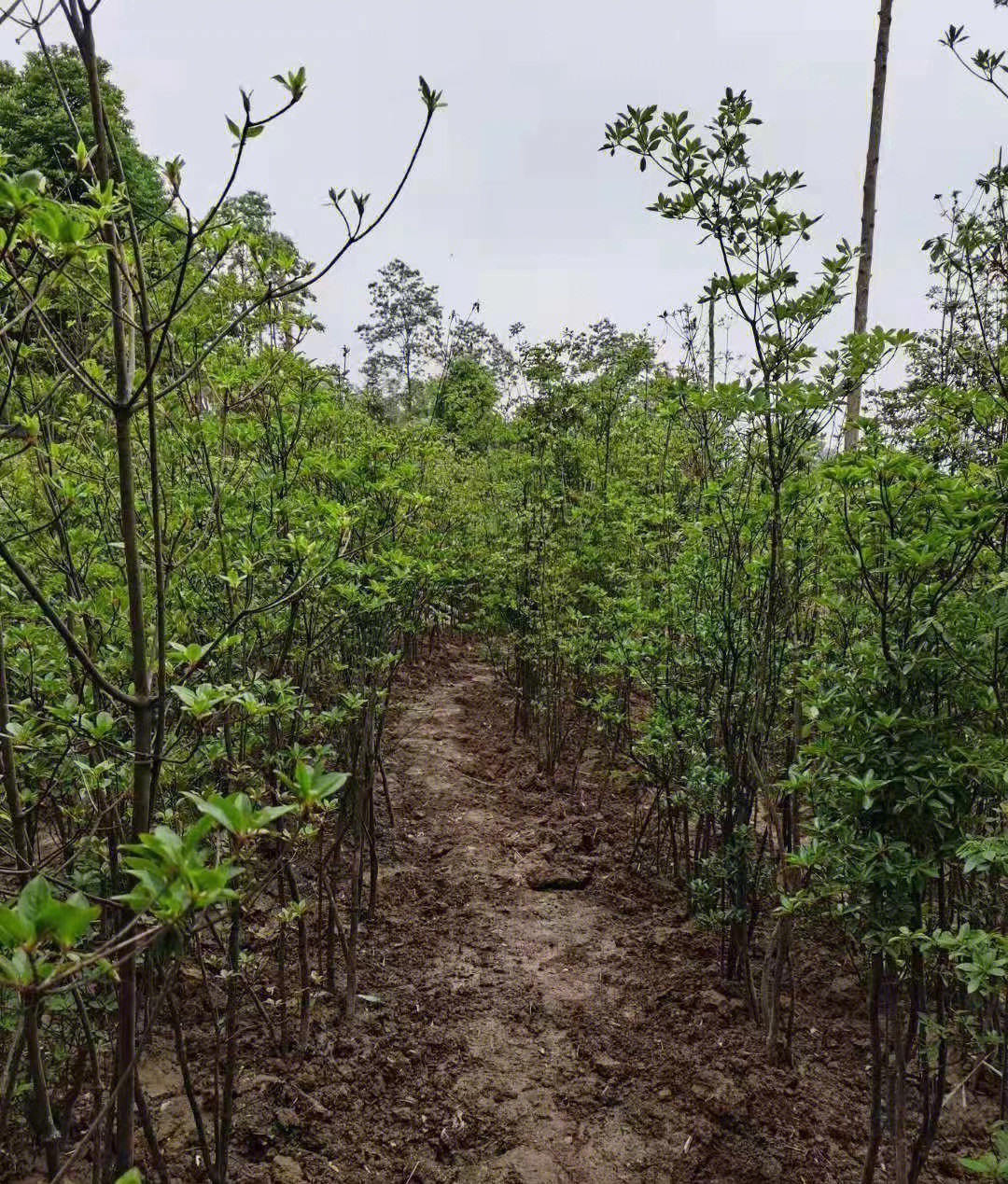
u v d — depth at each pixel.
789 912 2.67
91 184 1.67
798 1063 3.48
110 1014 2.83
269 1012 3.61
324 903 4.57
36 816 2.52
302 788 1.34
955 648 2.33
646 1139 3.10
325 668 4.40
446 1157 3.01
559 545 7.00
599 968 4.28
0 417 1.73
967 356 3.59
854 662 2.71
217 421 3.40
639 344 6.85
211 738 2.69
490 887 5.12
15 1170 2.49
